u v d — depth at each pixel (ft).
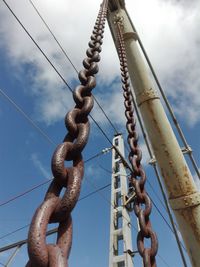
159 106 15.67
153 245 7.72
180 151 14.14
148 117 15.35
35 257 3.19
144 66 17.92
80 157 4.77
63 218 3.90
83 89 6.12
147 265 7.26
